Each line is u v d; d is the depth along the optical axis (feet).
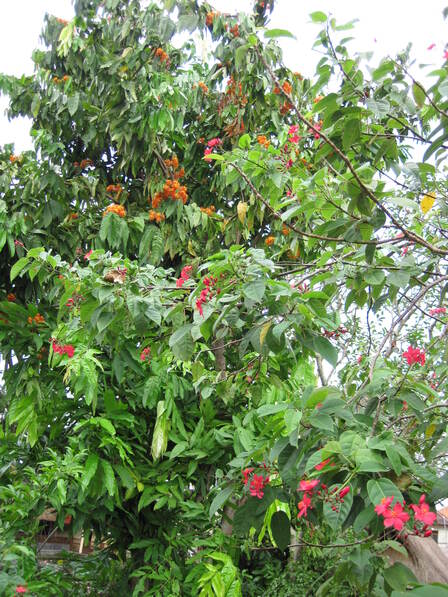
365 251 6.99
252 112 15.30
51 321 14.73
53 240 15.20
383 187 7.02
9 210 14.97
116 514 14.19
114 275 7.60
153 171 16.01
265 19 16.21
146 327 7.32
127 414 13.25
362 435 5.88
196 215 15.20
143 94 15.47
